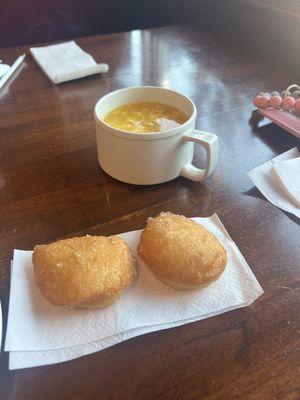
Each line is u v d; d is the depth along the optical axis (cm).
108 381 33
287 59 102
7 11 172
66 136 69
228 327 38
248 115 77
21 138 68
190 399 32
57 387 33
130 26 191
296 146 67
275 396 32
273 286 42
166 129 56
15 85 88
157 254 39
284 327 38
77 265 37
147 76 93
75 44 107
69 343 35
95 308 37
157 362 34
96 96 84
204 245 40
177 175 57
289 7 104
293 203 53
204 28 123
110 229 49
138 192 56
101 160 58
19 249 46
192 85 89
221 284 40
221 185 58
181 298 39
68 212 52
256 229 50
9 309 37
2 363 34
